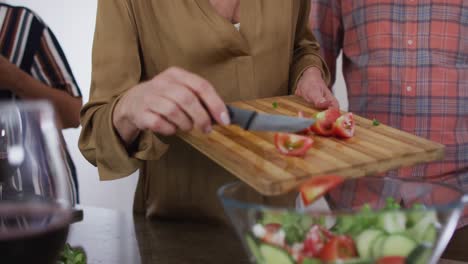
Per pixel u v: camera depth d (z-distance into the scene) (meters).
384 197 0.72
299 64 1.38
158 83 0.91
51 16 2.97
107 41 1.17
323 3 1.84
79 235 1.09
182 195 1.31
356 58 1.82
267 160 0.92
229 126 1.10
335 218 0.60
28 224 0.52
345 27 1.83
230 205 0.62
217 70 1.24
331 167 0.89
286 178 0.84
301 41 1.45
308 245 0.59
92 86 1.19
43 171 0.59
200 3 1.18
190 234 1.11
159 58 1.22
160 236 1.10
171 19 1.18
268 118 0.85
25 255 0.51
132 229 1.14
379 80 1.77
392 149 0.98
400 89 1.75
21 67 1.86
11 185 0.58
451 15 1.70
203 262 0.97
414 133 1.77
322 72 1.37
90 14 3.02
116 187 3.00
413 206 0.64
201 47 1.20
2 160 0.58
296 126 0.84
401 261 0.58
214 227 1.16
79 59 3.05
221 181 1.27
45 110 0.60
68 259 0.82
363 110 1.82
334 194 0.72
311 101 1.24
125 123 1.06
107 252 1.01
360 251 0.58
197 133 1.06
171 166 1.30
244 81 1.26
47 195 0.58
